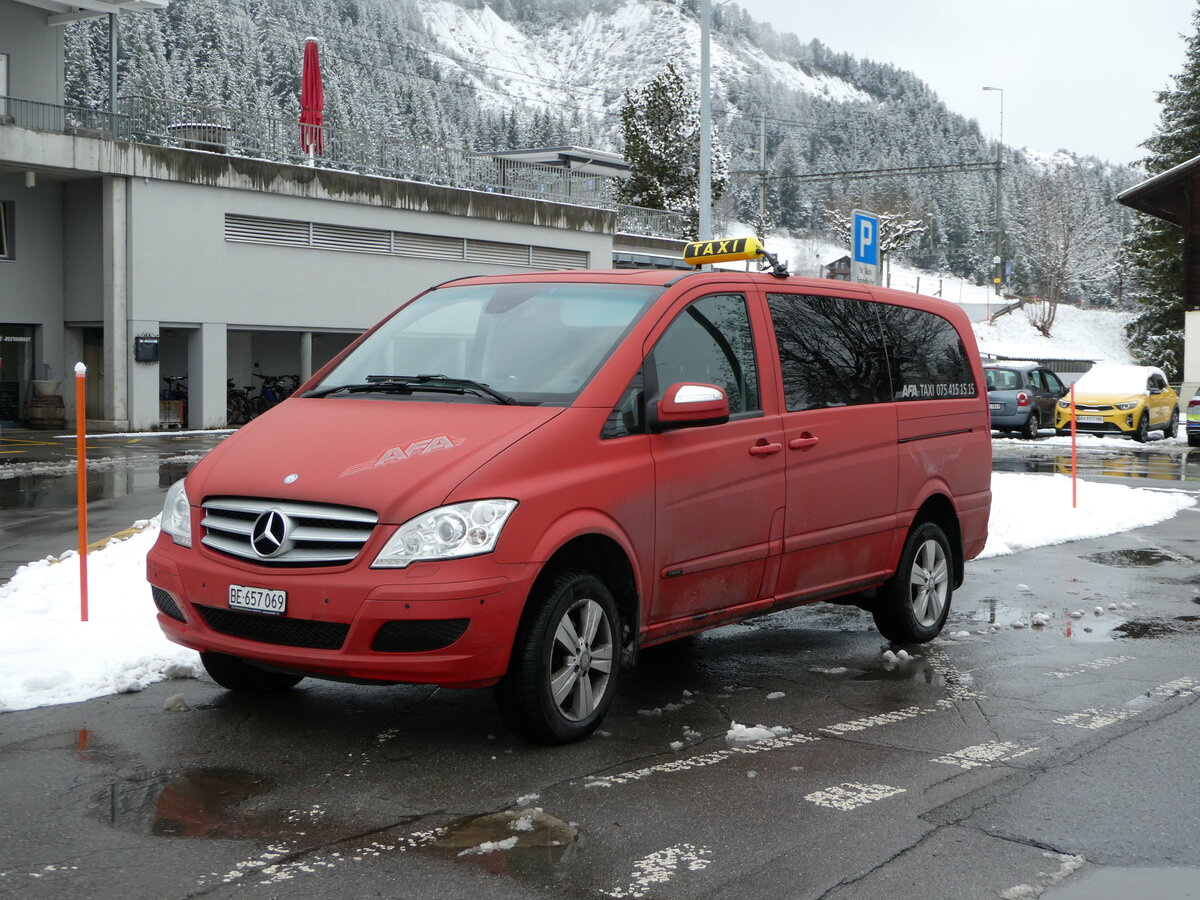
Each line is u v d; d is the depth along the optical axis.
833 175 55.09
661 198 47.88
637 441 5.53
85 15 29.64
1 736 5.21
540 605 5.04
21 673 6.00
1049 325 102.25
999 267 65.50
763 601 6.34
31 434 27.45
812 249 134.62
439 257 35.53
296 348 35.19
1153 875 3.89
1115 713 5.89
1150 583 9.80
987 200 169.38
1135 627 8.07
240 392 32.22
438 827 4.22
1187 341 35.12
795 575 6.50
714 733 5.47
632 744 5.26
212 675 5.77
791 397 6.46
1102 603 8.93
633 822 4.30
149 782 4.64
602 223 40.78
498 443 5.07
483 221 36.59
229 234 30.23
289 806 4.40
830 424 6.66
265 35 115.44
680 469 5.69
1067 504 14.46
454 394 5.59
